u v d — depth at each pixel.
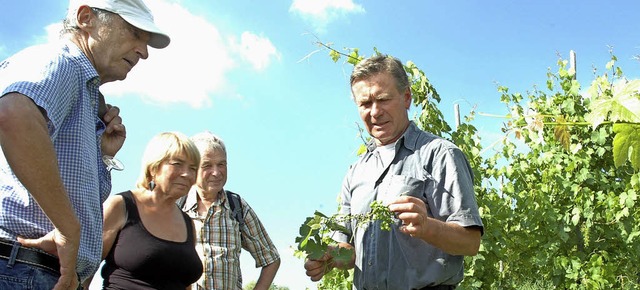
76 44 2.16
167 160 2.91
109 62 2.19
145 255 2.78
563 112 7.52
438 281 2.42
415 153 2.54
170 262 2.84
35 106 1.84
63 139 2.03
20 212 1.95
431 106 5.52
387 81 2.54
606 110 1.90
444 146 2.48
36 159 1.81
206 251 3.35
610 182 7.79
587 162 7.41
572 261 7.13
